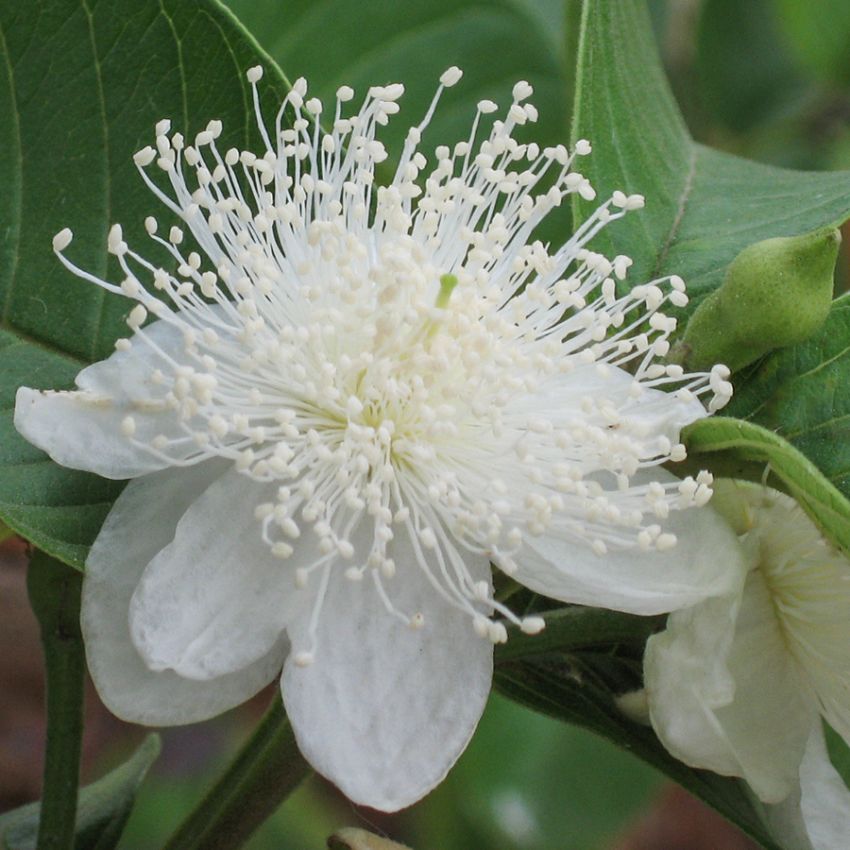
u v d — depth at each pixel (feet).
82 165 0.64
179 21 0.64
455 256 0.63
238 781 0.64
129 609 0.58
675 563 0.60
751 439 0.60
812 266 0.62
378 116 0.63
